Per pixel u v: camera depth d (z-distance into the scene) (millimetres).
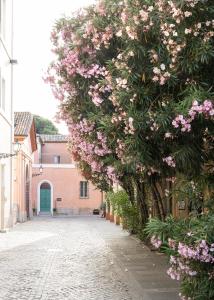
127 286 11625
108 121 9086
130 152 8055
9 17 33000
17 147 36906
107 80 9750
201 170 7559
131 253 17656
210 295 6227
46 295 10547
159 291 10539
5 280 12406
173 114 7164
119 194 24828
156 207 17781
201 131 7203
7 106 32281
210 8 7035
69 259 16531
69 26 12492
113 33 10586
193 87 7020
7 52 31641
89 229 32281
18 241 23219
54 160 68625
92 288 11383
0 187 29703
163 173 8562
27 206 49562
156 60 7660
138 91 7824
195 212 7004
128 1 8328
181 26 7168
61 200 62875
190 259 6207
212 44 7035
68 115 13180
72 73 11883
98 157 12594
